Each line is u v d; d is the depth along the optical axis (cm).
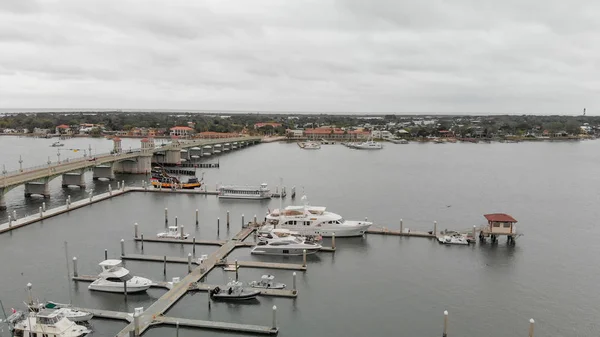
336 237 10188
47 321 5653
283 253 9025
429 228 11581
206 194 15350
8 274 7844
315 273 8188
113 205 13425
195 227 11044
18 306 6644
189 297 7019
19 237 9962
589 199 16112
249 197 14775
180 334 6009
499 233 10094
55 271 7994
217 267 8281
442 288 7656
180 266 8288
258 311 6669
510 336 6159
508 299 7288
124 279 7119
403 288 7619
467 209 14062
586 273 8456
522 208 14375
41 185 14688
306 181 19425
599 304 7162
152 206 13388
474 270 8494
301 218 10106
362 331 6184
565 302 7219
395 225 11862
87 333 5866
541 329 6359
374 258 9012
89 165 16975
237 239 9869
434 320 6556
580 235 11125
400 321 6494
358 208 13962
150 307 6556
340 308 6838
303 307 6831
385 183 19175
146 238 9856
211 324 6112
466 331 6256
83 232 10431
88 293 7112
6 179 12900
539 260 9112
